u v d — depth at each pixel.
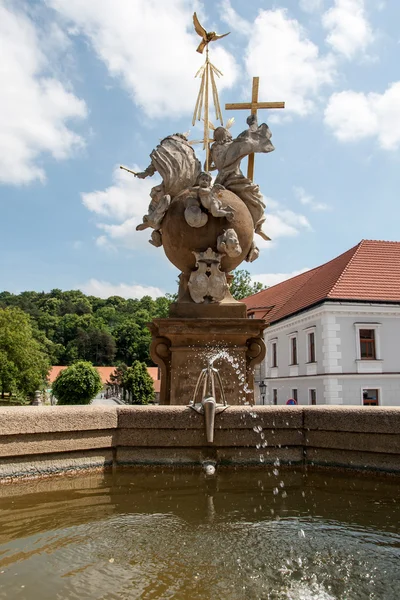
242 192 7.86
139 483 4.77
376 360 26.58
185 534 3.44
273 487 4.67
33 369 41.09
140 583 2.72
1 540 3.31
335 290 27.50
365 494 4.47
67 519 3.74
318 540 3.36
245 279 49.34
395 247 31.58
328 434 5.28
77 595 2.59
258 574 2.85
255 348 7.12
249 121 8.12
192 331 6.91
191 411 5.35
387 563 3.01
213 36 8.79
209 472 5.11
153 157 7.82
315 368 28.31
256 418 5.38
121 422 5.30
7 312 41.84
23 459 4.76
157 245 7.91
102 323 111.94
